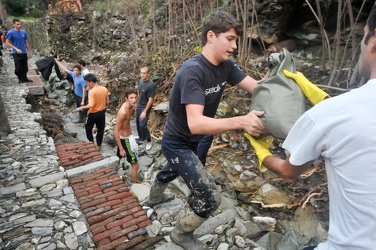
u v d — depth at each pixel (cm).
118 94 804
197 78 152
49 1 1730
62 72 1053
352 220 81
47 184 300
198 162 182
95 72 985
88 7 1312
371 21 80
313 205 296
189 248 206
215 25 149
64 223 243
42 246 216
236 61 502
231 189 344
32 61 1192
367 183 75
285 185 320
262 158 122
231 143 399
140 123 486
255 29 493
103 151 558
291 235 268
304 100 129
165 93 623
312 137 84
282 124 119
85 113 695
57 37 1266
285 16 466
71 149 390
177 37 730
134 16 932
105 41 1133
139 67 776
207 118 141
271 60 153
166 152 189
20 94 677
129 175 409
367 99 77
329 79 384
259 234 278
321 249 95
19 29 760
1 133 430
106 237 229
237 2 510
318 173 321
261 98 131
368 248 78
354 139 75
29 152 374
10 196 279
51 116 621
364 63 84
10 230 232
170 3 700
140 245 224
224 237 239
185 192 312
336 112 79
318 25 450
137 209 264
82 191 289
